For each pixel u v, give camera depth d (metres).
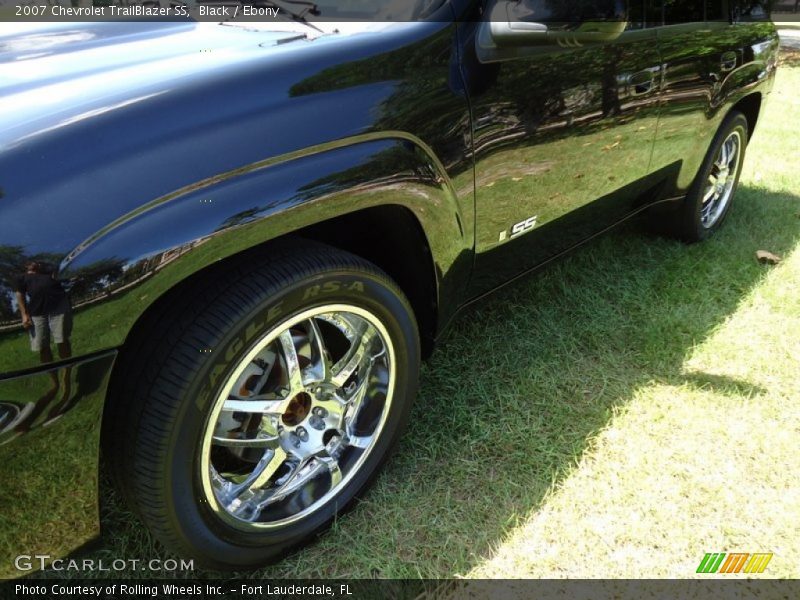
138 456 1.39
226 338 1.38
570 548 1.80
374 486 1.95
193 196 1.29
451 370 2.46
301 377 1.64
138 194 1.24
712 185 3.49
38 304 1.15
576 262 3.27
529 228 2.17
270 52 1.56
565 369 2.51
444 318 2.02
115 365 1.39
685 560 1.78
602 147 2.31
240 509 1.62
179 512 1.46
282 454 1.68
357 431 1.84
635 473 2.04
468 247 1.94
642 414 2.29
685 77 2.67
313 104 1.48
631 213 2.91
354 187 1.50
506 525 1.86
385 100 1.59
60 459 1.28
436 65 1.71
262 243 1.51
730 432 2.21
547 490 1.97
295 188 1.40
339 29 1.77
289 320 1.50
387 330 1.74
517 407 2.29
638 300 2.98
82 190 1.21
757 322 2.85
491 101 1.83
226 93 1.39
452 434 2.17
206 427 1.43
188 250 1.28
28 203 1.17
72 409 1.25
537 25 1.78
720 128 3.21
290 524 1.70
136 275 1.23
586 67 2.11
